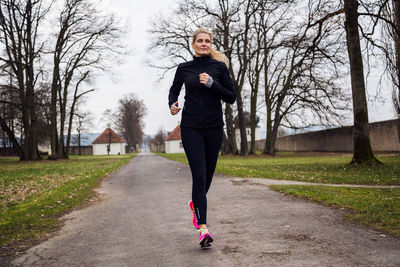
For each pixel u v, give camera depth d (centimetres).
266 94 2877
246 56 2603
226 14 2544
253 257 257
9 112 2788
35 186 916
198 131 299
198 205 289
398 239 284
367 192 558
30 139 2939
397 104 1359
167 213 476
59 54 2839
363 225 339
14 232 392
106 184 944
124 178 1119
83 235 370
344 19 1182
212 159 314
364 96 1091
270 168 1260
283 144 4406
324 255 252
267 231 337
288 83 2323
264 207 473
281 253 262
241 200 546
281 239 304
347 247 269
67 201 616
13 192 799
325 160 1775
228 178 923
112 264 263
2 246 334
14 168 1856
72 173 1348
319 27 1309
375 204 433
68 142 3394
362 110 1091
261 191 641
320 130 3281
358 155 1109
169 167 1606
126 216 471
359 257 243
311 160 1836
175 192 705
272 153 2797
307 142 3609
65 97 3175
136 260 269
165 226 391
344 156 2247
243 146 2775
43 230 402
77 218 474
